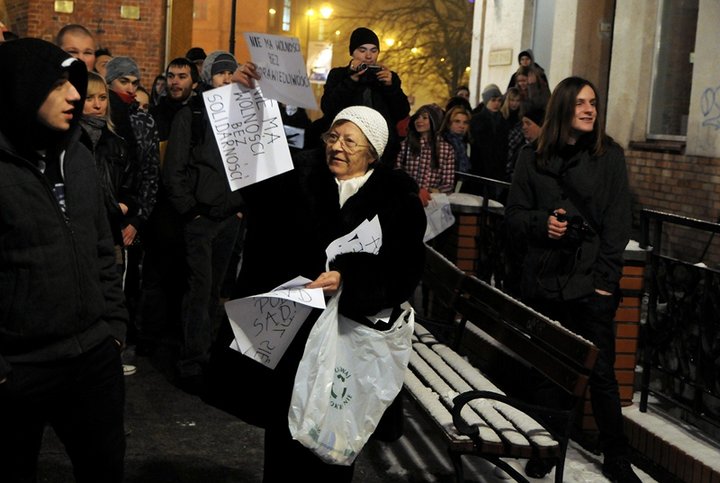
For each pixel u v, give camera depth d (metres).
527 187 5.30
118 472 3.63
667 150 10.52
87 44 6.21
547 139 5.19
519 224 5.23
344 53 48.62
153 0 17.92
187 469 5.28
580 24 12.79
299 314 3.85
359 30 7.05
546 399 5.49
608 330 5.18
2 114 3.33
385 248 3.93
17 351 3.37
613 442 5.18
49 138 3.46
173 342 7.67
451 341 6.14
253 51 3.81
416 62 41.56
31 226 3.32
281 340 3.86
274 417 3.93
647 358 5.73
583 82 5.13
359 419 3.90
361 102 6.90
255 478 5.22
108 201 6.06
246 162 3.90
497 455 4.14
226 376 3.96
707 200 9.80
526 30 16.02
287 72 3.76
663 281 5.61
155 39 18.00
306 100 3.76
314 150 4.11
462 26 40.81
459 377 5.01
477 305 5.58
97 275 3.56
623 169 5.15
